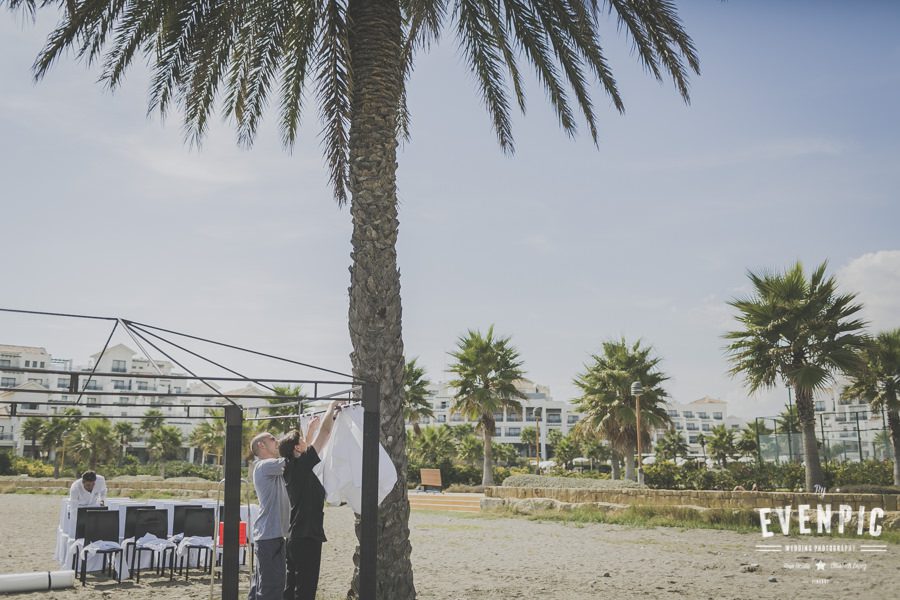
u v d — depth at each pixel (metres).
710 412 171.38
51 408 57.75
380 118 8.16
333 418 6.34
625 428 29.55
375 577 5.60
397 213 8.19
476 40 10.38
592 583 9.51
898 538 14.05
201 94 9.83
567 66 10.11
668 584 9.43
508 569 10.84
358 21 8.38
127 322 5.59
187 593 8.66
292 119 10.76
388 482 6.27
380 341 7.73
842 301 18.84
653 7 9.31
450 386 33.47
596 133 10.62
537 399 142.00
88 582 9.49
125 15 8.76
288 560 6.61
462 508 25.91
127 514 10.19
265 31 9.18
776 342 19.33
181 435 59.69
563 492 22.05
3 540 14.39
